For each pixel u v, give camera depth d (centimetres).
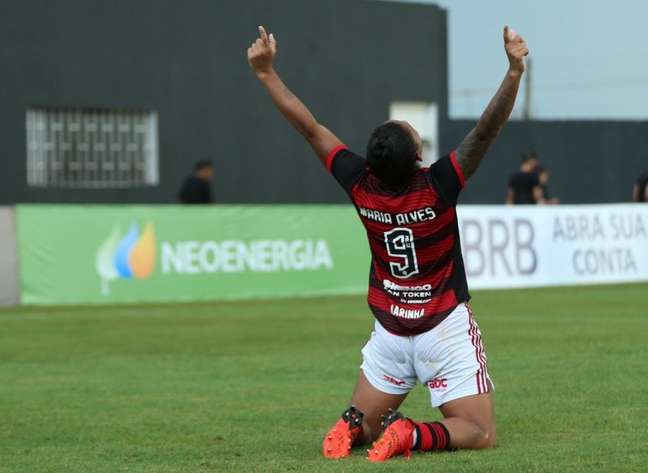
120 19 8181
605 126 10675
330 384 2839
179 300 5747
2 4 7738
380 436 1873
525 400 2450
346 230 6206
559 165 10519
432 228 1797
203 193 6900
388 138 1769
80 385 2875
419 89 9619
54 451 2002
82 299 5556
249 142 8781
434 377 1855
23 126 7806
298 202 9019
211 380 2941
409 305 1838
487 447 1858
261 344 3791
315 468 1753
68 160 8031
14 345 3847
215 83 8612
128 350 3672
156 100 8350
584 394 2533
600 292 6084
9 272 5419
